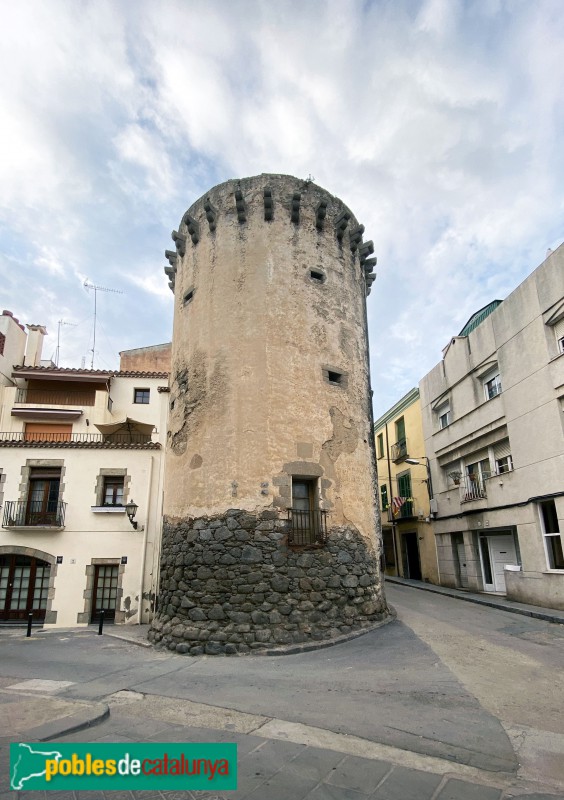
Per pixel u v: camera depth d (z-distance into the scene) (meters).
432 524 21.58
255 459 10.86
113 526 15.86
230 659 8.95
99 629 13.20
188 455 11.77
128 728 5.26
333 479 11.50
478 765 4.42
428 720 5.48
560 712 5.78
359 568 11.22
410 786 4.00
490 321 16.70
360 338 13.74
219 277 12.82
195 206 14.47
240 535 10.33
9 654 10.07
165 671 8.09
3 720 5.35
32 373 20.66
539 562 13.59
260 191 13.33
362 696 6.38
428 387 22.22
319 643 9.48
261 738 4.94
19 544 15.54
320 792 3.88
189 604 10.33
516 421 14.90
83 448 16.48
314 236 13.38
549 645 9.19
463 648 8.91
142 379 21.69
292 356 11.93
